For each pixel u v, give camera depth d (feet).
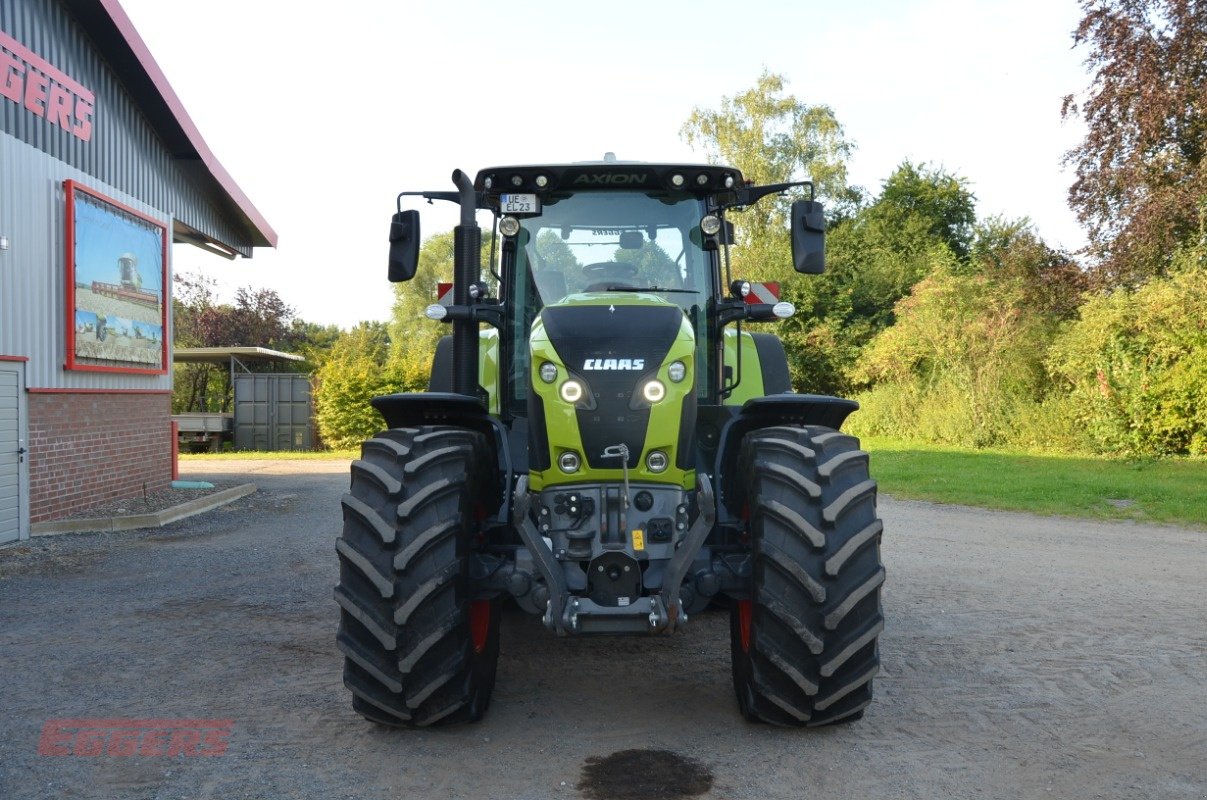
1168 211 58.49
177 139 44.11
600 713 13.89
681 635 18.53
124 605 21.30
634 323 13.23
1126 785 11.19
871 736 12.81
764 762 11.93
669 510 12.82
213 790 11.16
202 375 102.89
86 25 36.50
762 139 117.50
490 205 16.37
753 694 12.84
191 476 55.57
